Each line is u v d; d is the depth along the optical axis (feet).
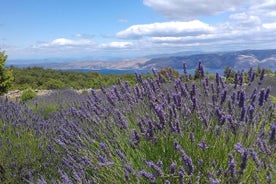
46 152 14.03
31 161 13.94
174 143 9.55
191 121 11.23
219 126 10.11
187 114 11.24
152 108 12.05
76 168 11.46
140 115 12.28
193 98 11.19
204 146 9.11
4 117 18.88
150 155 10.18
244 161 7.98
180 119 11.18
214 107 11.41
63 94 43.88
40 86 84.17
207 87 12.11
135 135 10.27
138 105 13.07
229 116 9.98
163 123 10.42
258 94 11.41
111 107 13.03
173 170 8.37
